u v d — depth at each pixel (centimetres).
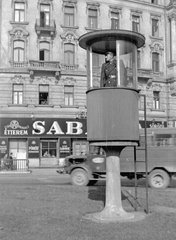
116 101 780
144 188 1524
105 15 3706
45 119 3409
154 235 654
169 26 3959
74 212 888
